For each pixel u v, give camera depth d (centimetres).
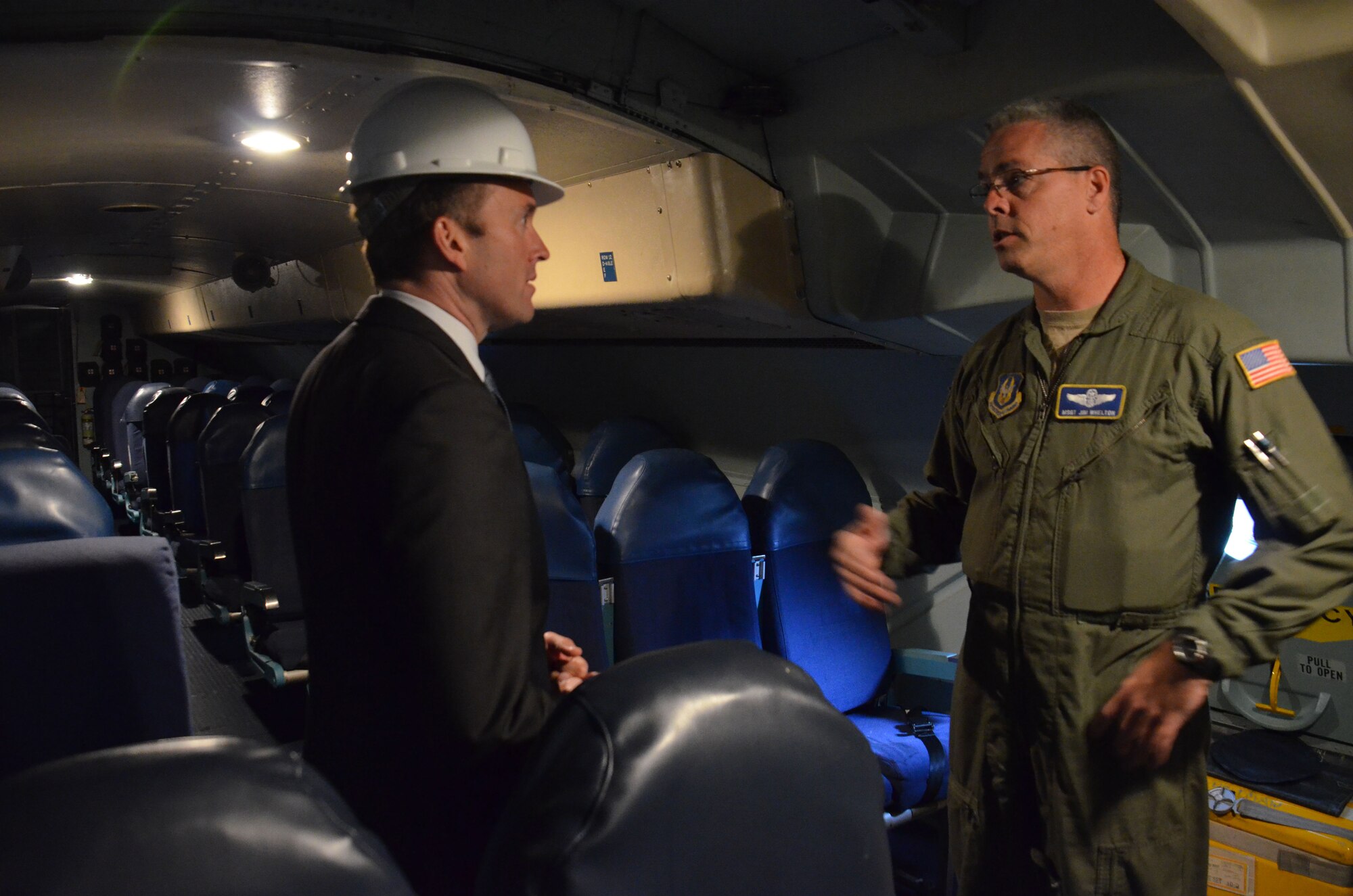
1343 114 142
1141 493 130
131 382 657
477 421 97
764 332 311
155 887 52
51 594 150
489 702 92
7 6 157
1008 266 139
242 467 339
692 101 229
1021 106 138
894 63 209
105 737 155
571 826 68
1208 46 144
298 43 174
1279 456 122
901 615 317
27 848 51
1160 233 196
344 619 102
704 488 246
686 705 72
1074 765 133
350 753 101
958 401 158
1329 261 171
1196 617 121
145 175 271
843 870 79
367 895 58
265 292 548
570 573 218
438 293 110
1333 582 119
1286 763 222
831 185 239
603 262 279
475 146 110
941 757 237
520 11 196
